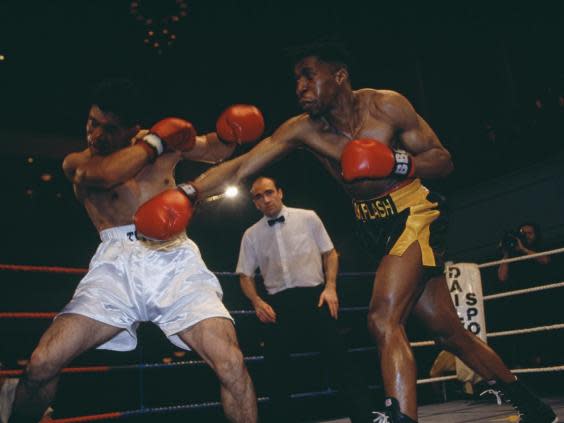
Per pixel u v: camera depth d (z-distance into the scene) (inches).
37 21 316.2
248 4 323.0
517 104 305.1
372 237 83.2
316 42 82.7
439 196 85.7
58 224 355.9
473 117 325.1
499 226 299.7
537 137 276.8
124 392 306.5
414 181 83.4
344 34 340.8
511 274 197.6
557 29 287.6
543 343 205.5
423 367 275.0
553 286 144.3
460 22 330.6
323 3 330.3
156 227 73.4
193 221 390.0
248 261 136.4
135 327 80.8
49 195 355.6
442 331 87.1
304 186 389.1
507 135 293.0
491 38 318.0
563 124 263.7
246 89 367.9
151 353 314.8
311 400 295.1
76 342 73.4
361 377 121.3
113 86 80.4
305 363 300.7
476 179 309.3
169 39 334.6
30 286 335.0
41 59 331.6
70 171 83.8
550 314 199.0
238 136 87.7
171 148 81.4
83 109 348.5
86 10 315.9
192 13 324.8
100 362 306.2
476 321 152.8
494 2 312.8
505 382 88.8
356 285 358.9
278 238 130.5
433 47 348.8
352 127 84.0
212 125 365.4
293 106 359.9
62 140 353.4
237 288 388.5
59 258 349.7
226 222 397.7
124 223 80.9
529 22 300.5
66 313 74.4
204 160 91.5
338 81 81.9
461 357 89.1
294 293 127.5
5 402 105.4
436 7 336.5
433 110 349.4
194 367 319.3
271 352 128.3
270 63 354.3
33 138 345.1
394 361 72.3
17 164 346.0
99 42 332.5
